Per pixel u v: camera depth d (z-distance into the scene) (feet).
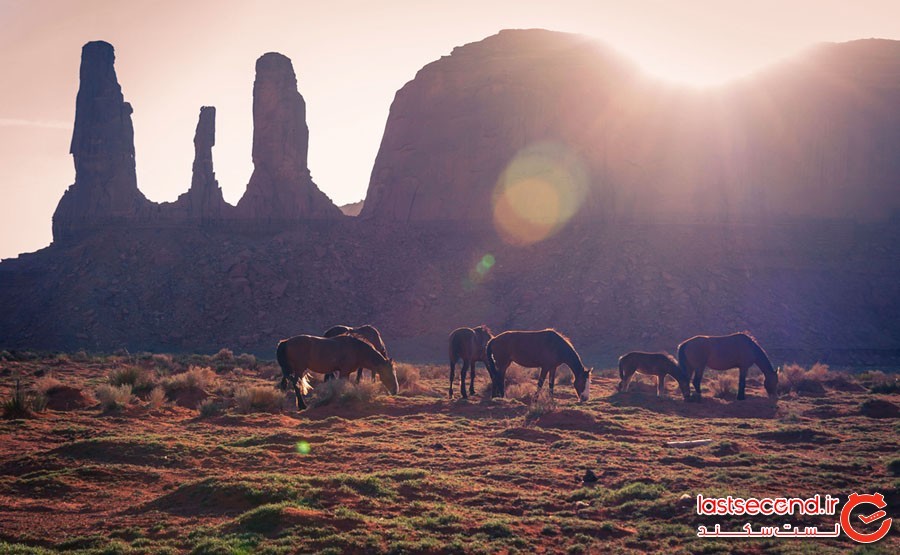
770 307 280.31
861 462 52.85
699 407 89.30
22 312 286.05
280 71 348.59
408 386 102.01
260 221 336.49
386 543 34.63
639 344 257.14
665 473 49.75
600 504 42.52
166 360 153.89
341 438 61.67
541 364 89.35
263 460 52.75
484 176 353.72
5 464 50.72
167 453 52.95
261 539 34.68
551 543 36.42
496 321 282.36
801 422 76.28
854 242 321.32
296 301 294.25
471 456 55.26
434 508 40.75
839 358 247.29
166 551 33.99
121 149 349.82
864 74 372.17
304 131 351.67
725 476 48.32
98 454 52.60
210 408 74.49
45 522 38.91
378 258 325.62
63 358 153.07
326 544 34.09
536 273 306.35
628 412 82.84
